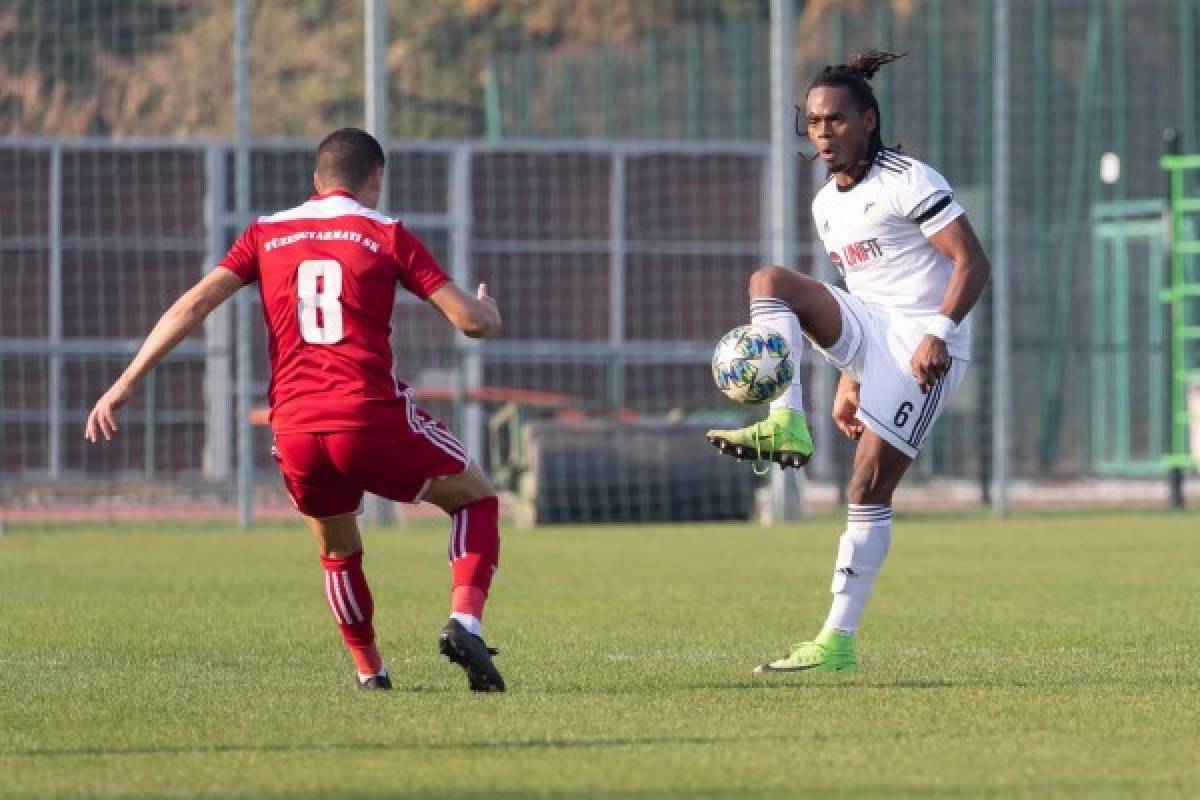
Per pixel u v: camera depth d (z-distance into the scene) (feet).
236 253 73.56
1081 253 280.10
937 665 85.15
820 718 68.59
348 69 351.05
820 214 82.79
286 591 127.34
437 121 349.61
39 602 119.55
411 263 72.54
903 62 286.05
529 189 264.52
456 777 57.36
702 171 268.00
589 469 206.08
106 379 249.96
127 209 253.44
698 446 209.26
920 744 62.69
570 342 264.93
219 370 243.60
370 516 199.52
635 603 119.03
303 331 72.54
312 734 65.26
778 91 198.08
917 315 81.15
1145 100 289.53
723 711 70.38
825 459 261.03
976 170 284.61
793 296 81.05
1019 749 61.77
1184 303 260.01
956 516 212.02
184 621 107.34
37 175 247.29
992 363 252.42
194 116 338.34
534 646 94.79
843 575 81.51
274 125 343.46
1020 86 289.53
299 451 72.84
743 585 132.26
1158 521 203.72
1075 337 278.26
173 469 247.09
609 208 265.75
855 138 80.69
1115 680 79.30
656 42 301.43
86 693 76.02
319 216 73.36
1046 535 182.39
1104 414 275.80
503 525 211.20
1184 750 61.52
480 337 73.10
